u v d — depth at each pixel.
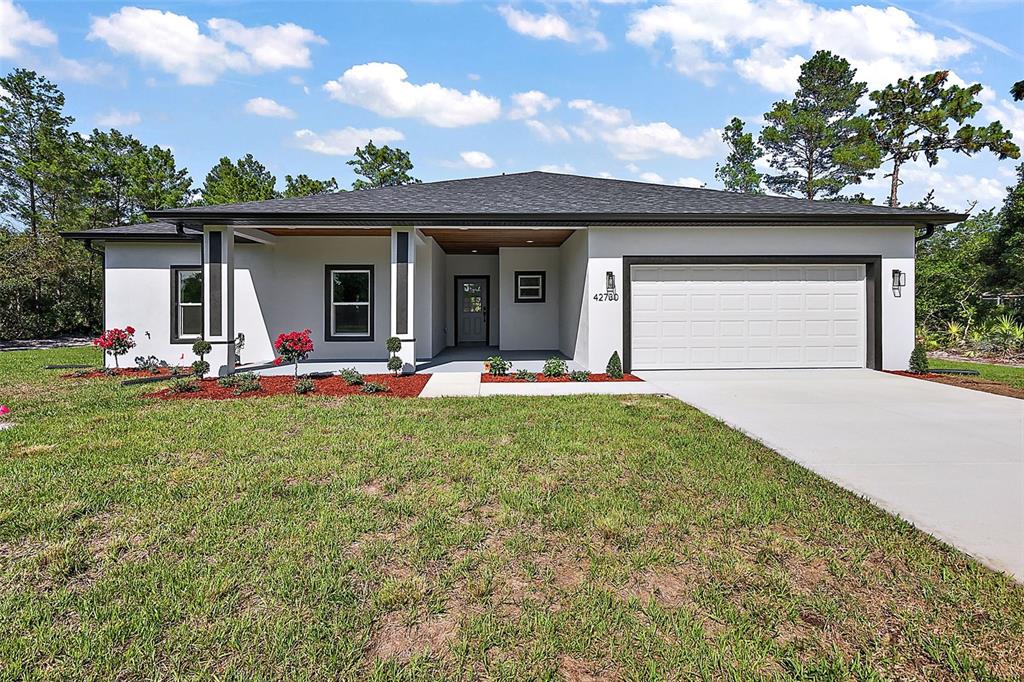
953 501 3.86
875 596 2.65
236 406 7.09
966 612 2.50
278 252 12.56
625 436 5.52
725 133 32.44
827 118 28.36
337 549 3.10
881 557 3.03
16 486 4.00
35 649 2.24
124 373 10.98
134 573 2.84
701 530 3.37
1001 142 21.36
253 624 2.41
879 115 24.83
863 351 10.86
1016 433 5.82
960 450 5.18
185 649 2.25
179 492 3.91
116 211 28.41
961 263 17.81
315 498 3.83
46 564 2.95
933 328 16.39
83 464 4.52
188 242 12.15
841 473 4.48
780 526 3.43
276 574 2.83
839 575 2.84
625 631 2.38
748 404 7.37
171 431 5.65
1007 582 2.74
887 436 5.68
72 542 3.18
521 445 5.19
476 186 13.08
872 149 23.84
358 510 3.63
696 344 10.73
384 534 3.32
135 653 2.22
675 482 4.19
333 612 2.52
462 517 3.55
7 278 20.23
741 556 3.04
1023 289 16.41
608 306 10.49
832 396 7.98
